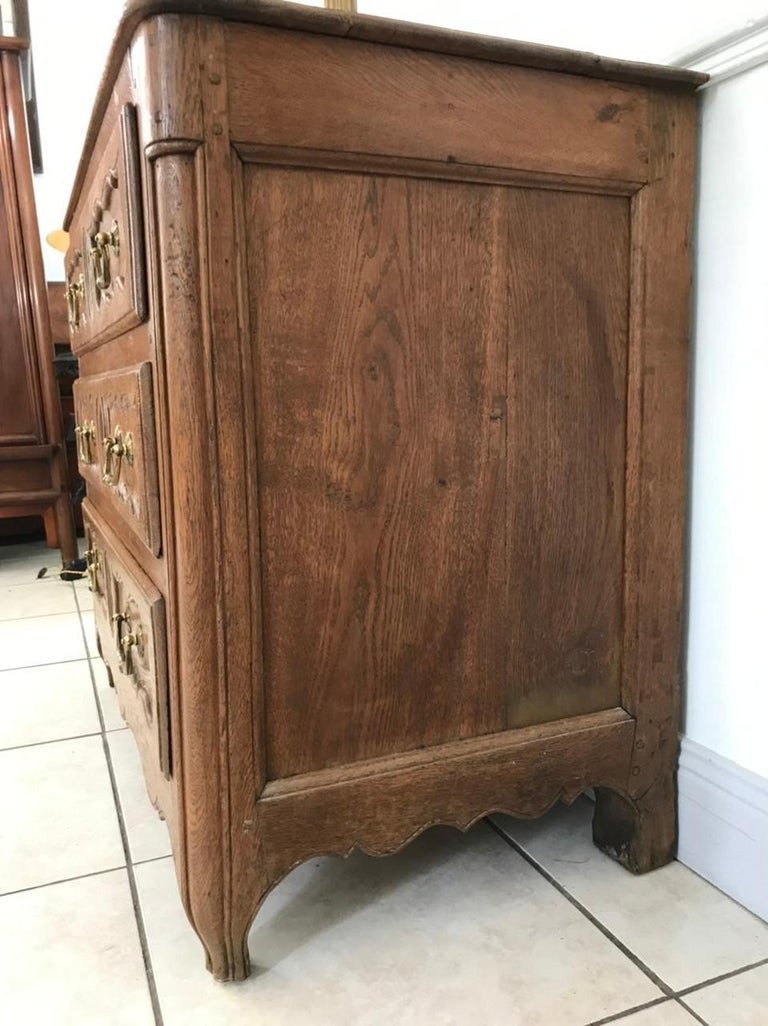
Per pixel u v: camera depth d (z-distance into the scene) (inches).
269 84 24.8
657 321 31.4
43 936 31.8
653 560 32.8
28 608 74.9
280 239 26.0
